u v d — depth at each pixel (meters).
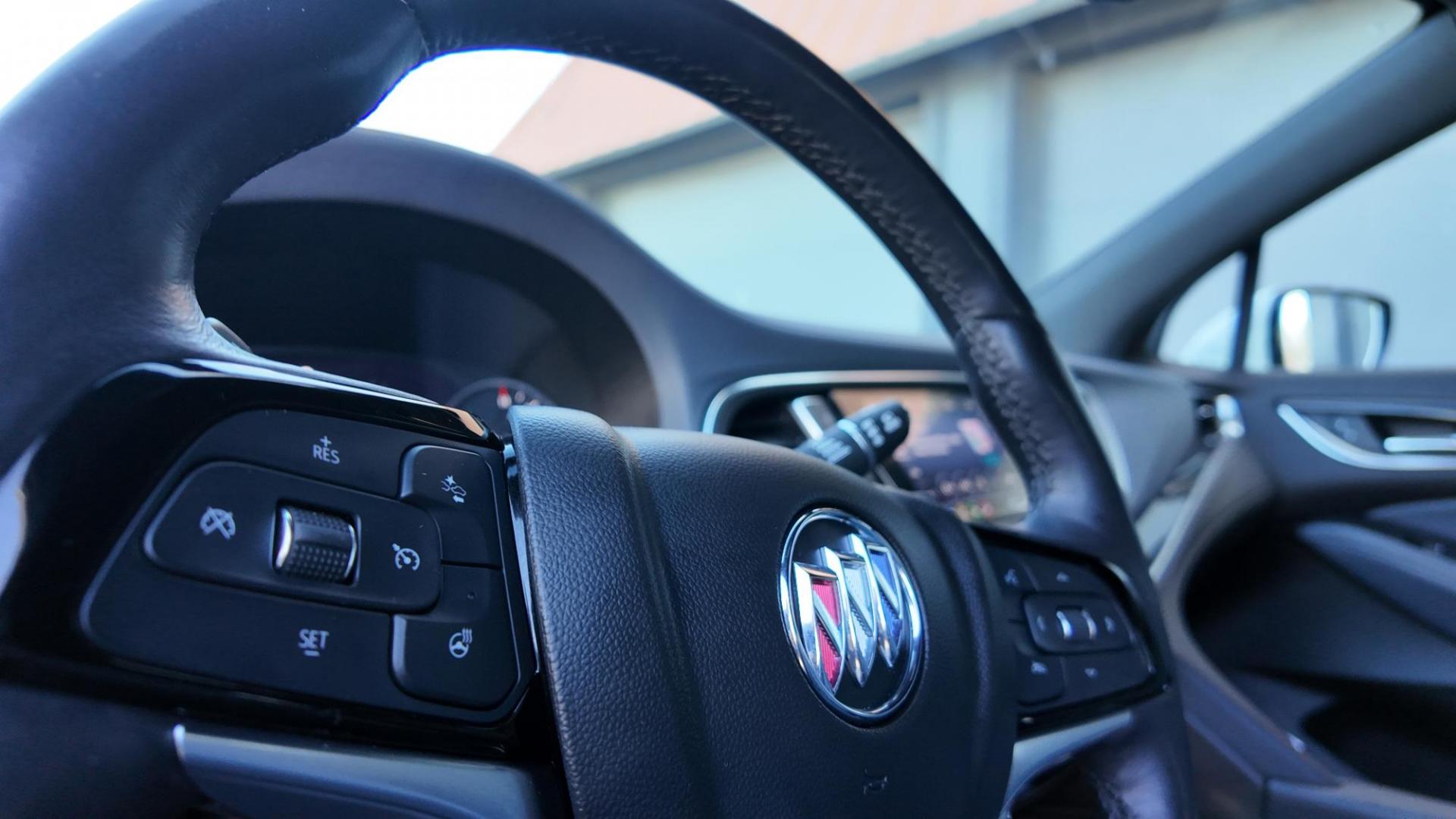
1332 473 1.82
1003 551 0.67
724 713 0.45
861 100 0.64
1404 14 1.92
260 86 0.36
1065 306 2.15
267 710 0.33
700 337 1.29
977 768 0.55
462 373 1.29
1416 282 3.55
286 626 0.34
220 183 0.37
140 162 0.34
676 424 1.27
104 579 0.31
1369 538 1.75
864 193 0.69
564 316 1.29
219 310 1.13
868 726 0.50
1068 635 0.67
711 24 0.57
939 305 0.75
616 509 0.45
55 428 0.31
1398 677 1.67
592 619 0.42
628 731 0.41
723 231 4.88
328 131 0.41
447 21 0.46
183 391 0.34
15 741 0.29
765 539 0.50
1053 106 4.72
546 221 1.19
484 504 0.42
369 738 0.35
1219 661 1.79
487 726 0.39
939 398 1.50
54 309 0.32
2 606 0.29
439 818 0.37
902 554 0.56
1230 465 1.83
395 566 0.38
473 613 0.39
